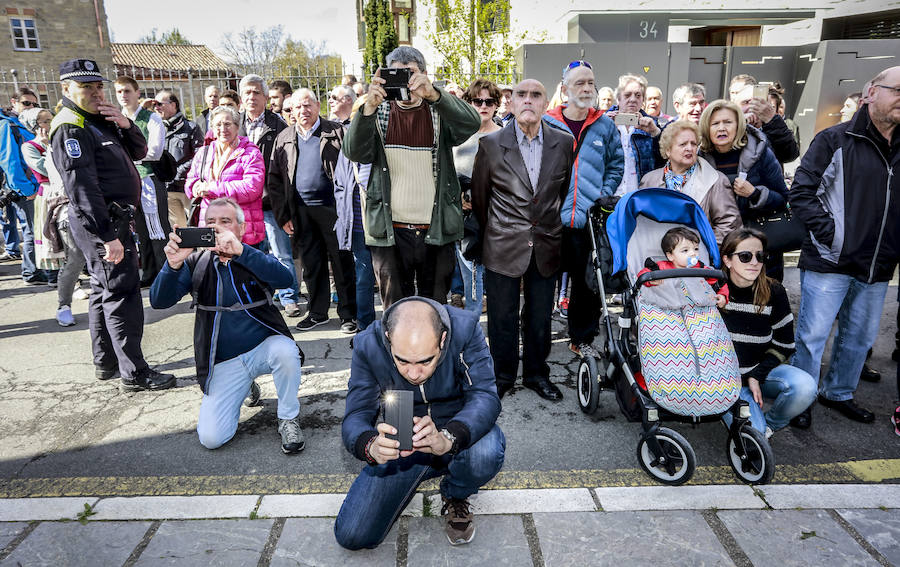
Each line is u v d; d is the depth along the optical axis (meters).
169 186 6.34
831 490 2.70
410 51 3.41
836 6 9.34
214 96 7.04
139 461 3.09
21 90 8.00
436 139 3.51
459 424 2.14
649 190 3.12
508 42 11.43
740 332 2.98
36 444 3.26
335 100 5.59
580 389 3.62
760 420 2.89
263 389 3.98
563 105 4.04
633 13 9.42
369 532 2.26
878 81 2.86
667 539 2.41
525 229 3.50
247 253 3.06
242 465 3.04
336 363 4.38
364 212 3.70
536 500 2.67
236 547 2.39
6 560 2.32
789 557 2.30
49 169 4.94
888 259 3.12
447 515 2.46
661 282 2.87
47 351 4.67
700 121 3.73
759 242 2.85
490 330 3.75
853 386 3.45
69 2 24.55
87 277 6.88
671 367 2.70
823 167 3.15
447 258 3.79
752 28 10.18
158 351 4.66
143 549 2.38
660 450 2.74
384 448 1.95
